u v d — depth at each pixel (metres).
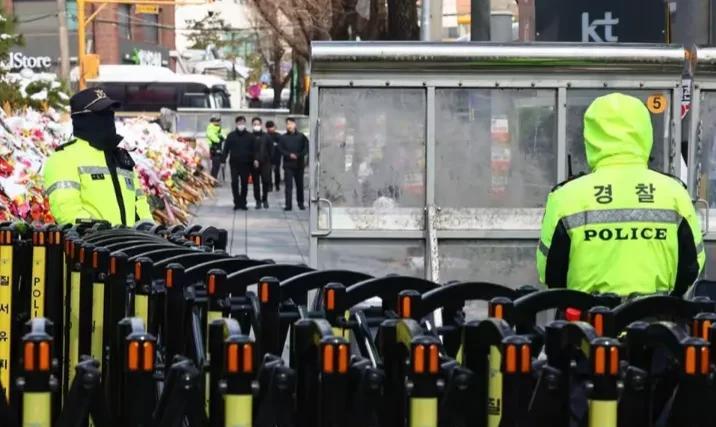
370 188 17.31
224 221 40.22
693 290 13.09
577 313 7.81
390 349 6.47
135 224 13.30
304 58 63.84
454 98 17.30
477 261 17.53
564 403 6.12
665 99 17.25
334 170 17.27
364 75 17.06
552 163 17.41
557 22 22.50
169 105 81.38
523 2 24.44
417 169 17.31
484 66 17.11
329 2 53.84
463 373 6.14
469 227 17.45
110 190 13.62
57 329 10.70
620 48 17.11
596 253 9.16
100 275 9.20
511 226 17.50
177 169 40.88
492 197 17.47
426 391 6.01
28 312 10.63
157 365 7.64
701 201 17.27
